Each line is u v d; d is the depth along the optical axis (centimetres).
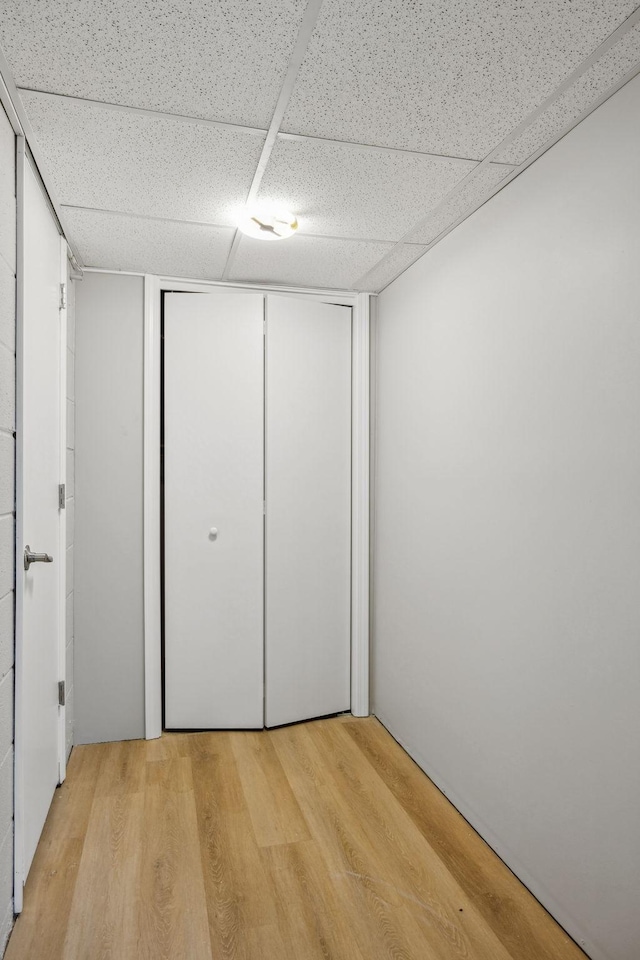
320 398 293
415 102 146
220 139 162
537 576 169
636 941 132
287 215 209
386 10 115
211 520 279
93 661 262
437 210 205
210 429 278
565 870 156
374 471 299
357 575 296
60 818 203
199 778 232
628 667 136
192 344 277
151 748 259
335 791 225
